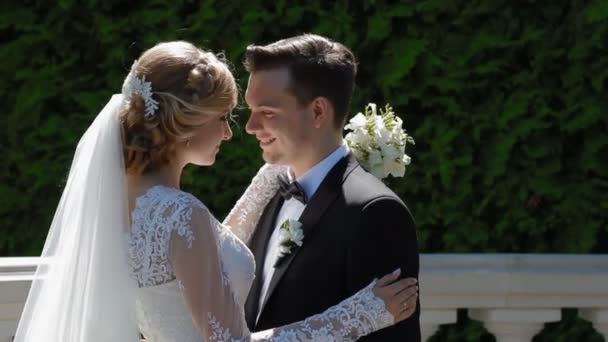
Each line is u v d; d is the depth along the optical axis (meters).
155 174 3.46
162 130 3.38
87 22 6.29
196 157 3.49
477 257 4.97
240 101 6.20
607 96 6.15
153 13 6.20
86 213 3.39
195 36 6.21
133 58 6.27
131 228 3.38
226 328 3.26
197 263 3.26
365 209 3.42
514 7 6.19
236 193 6.26
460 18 6.15
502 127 6.17
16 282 4.50
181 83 3.35
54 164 6.28
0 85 6.31
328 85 3.54
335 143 3.67
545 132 6.20
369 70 6.25
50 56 6.33
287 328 3.32
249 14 6.16
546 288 4.93
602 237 6.34
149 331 3.39
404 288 3.37
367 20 6.21
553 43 6.14
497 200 6.25
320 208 3.55
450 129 6.20
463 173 6.22
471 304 4.96
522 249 6.34
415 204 6.29
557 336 6.11
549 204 6.29
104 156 3.37
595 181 6.21
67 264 3.44
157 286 3.30
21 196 6.34
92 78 6.31
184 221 3.28
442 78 6.16
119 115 3.42
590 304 5.00
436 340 6.09
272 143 3.63
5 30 6.37
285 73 3.52
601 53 6.11
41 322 3.51
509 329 5.01
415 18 6.19
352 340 3.32
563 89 6.20
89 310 3.37
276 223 3.90
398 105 6.24
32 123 6.27
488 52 6.17
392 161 3.87
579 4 6.14
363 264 3.38
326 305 3.45
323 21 6.21
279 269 3.54
